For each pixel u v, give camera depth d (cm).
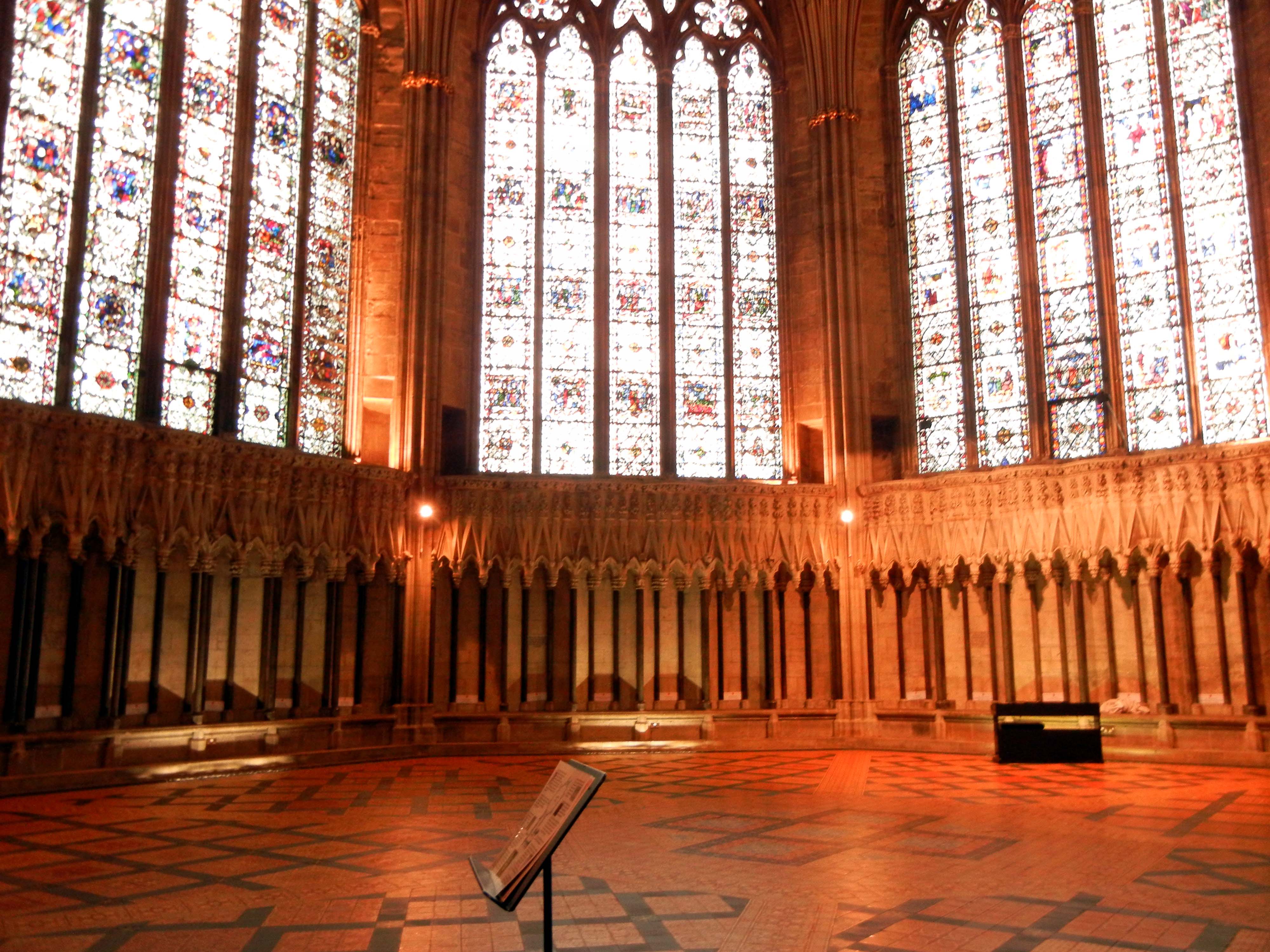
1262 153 2259
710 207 2800
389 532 2334
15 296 1820
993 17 2675
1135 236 2412
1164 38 2422
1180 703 2170
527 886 603
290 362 2312
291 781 1822
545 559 2450
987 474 2414
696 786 1725
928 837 1224
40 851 1152
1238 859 1095
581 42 2800
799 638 2553
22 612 1742
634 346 2695
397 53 2594
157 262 2041
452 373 2544
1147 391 2359
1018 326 2545
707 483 2548
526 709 2416
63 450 1795
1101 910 883
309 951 770
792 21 2848
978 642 2414
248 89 2262
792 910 884
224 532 2050
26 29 1867
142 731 1859
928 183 2723
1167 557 2209
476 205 2647
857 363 2611
